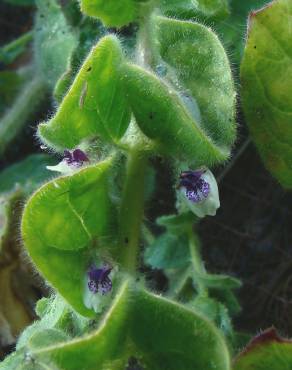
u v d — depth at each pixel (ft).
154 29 0.47
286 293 0.64
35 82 0.71
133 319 0.39
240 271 0.65
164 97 0.41
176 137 0.42
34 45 0.70
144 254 0.59
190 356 0.40
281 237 0.65
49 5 0.65
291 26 0.48
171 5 0.50
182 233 0.58
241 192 0.66
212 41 0.45
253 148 0.66
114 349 0.39
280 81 0.49
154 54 0.46
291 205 0.66
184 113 0.41
